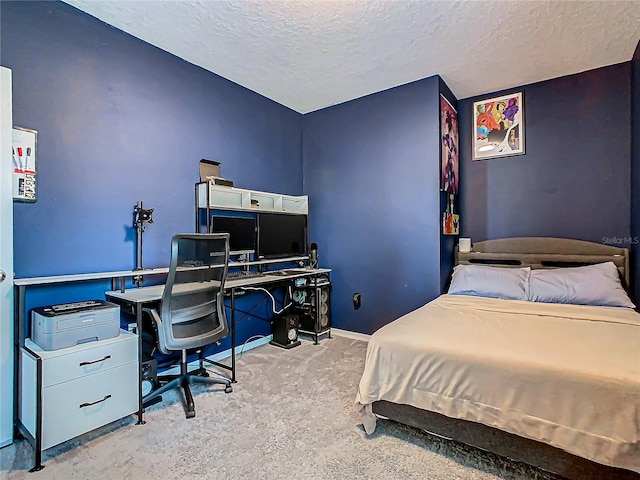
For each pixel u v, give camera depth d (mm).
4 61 1956
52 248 2137
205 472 1587
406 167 3395
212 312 2389
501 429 1528
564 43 2637
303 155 4211
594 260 3064
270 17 2316
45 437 1665
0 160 1841
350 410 2148
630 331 1962
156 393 2227
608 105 3033
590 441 1340
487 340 1798
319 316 3631
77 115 2256
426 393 1723
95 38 2342
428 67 3025
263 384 2535
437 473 1574
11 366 1860
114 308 2014
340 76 3211
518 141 3432
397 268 3469
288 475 1566
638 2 2146
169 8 2230
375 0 2145
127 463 1647
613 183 3025
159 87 2719
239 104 3406
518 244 3393
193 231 2955
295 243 3828
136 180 2568
